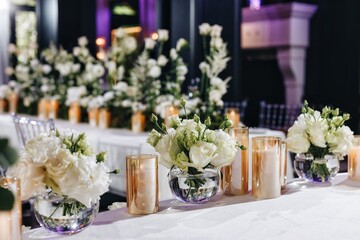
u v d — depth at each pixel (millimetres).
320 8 8359
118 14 9562
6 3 9133
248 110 9477
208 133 1628
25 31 9422
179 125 1625
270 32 8734
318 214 1570
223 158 1623
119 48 4844
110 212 1630
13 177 1325
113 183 3916
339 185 1953
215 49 4113
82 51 5531
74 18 8914
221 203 1716
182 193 1661
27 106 6168
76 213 1380
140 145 3691
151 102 4496
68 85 5699
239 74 7203
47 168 1310
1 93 6559
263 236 1375
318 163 1941
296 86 8648
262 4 9172
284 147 1825
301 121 1957
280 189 1799
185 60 6848
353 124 7938
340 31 8102
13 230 1237
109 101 4805
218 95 4062
